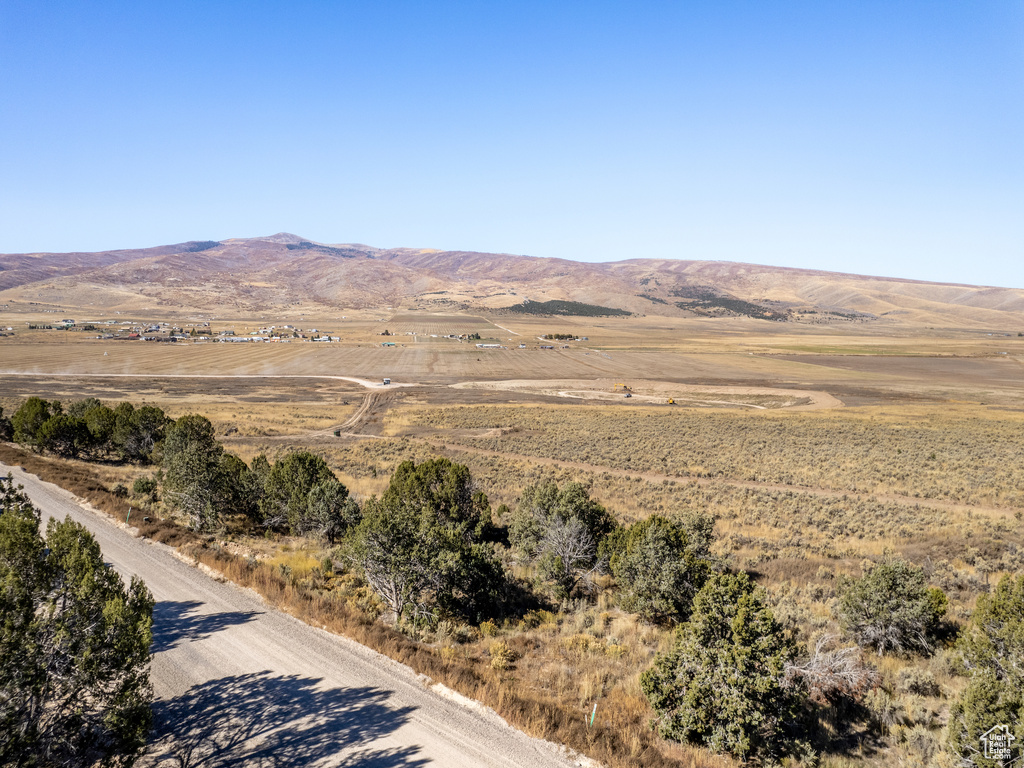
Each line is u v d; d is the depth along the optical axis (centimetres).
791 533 3919
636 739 1472
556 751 1435
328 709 1555
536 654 1977
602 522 3291
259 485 3484
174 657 1770
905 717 1631
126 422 5294
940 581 2817
